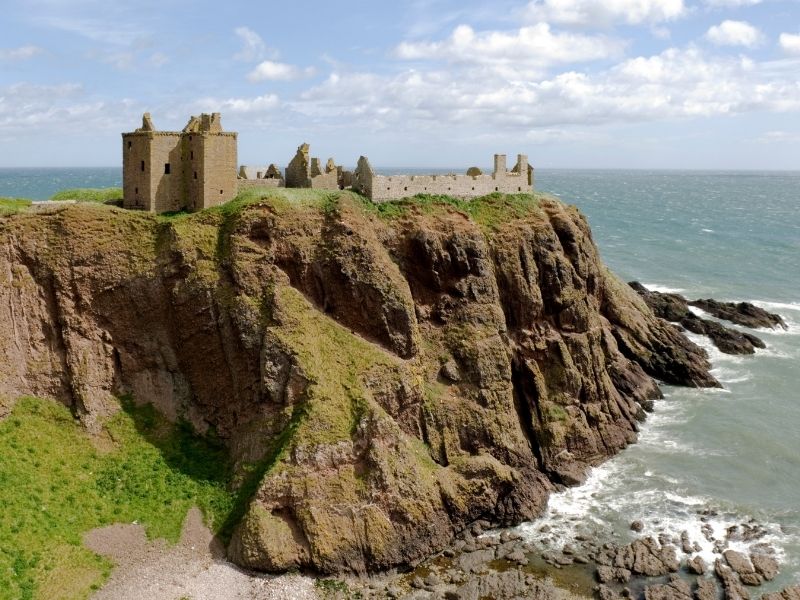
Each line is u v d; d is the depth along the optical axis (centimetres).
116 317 6881
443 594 5666
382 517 6038
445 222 7788
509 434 7212
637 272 16425
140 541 5778
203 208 7450
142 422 6781
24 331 6612
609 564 6056
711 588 5709
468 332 7462
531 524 6662
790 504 6950
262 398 6550
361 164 7931
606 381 8306
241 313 6706
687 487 7219
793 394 9438
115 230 6956
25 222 6669
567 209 9069
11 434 6303
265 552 5669
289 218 7131
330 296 7150
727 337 11125
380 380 6756
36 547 5469
